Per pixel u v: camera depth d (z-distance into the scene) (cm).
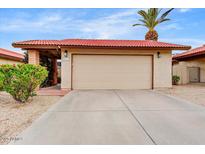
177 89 1359
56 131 459
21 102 852
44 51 1474
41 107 762
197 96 1015
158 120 553
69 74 1312
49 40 1477
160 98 945
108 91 1236
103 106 755
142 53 1352
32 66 837
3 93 1188
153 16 2347
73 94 1090
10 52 2131
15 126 505
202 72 1952
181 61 2019
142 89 1352
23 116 613
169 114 623
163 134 438
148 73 1368
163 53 1360
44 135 432
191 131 458
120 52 1343
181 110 681
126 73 1355
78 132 451
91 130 465
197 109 697
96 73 1339
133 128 480
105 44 1311
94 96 1015
